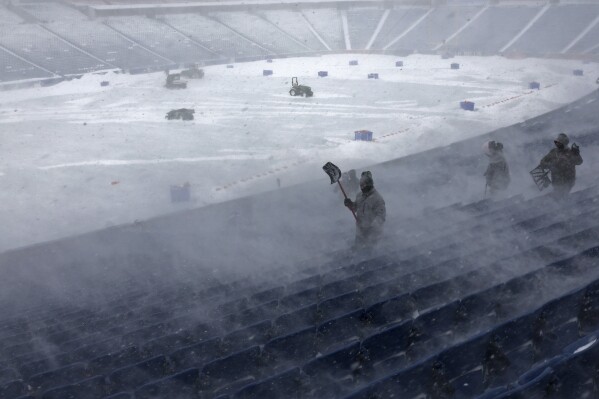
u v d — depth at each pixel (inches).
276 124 1391.5
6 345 303.7
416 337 173.6
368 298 224.2
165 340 225.3
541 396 121.0
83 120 1515.7
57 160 1115.3
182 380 169.5
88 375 209.2
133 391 165.8
